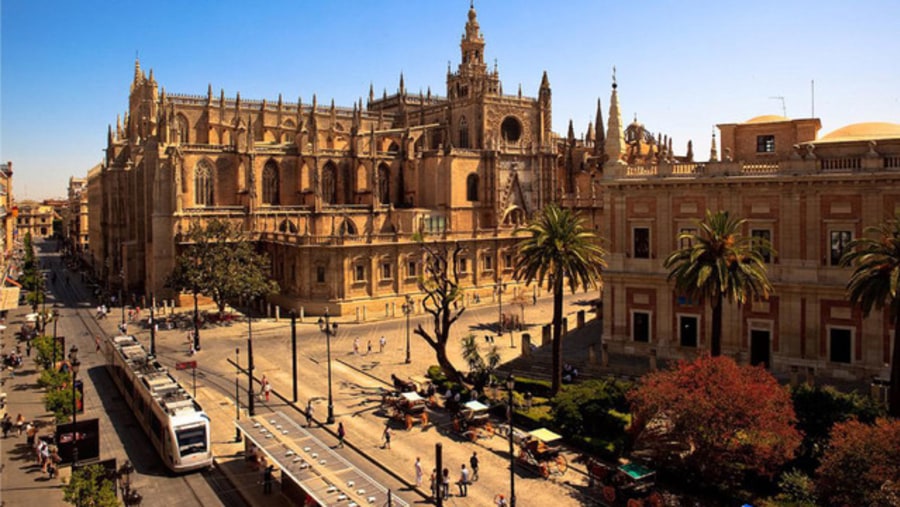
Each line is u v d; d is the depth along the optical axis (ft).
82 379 196.44
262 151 343.87
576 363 189.16
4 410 165.89
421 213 360.89
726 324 174.81
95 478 103.91
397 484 125.49
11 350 231.30
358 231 351.25
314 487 102.94
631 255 190.39
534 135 429.79
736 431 109.40
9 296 279.69
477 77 470.80
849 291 152.25
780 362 167.32
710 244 144.77
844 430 100.58
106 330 261.65
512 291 350.84
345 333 257.14
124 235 397.80
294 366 175.83
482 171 388.37
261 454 133.08
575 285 162.91
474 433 146.41
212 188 330.95
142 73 403.13
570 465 130.93
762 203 169.99
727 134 201.67
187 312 296.10
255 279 272.72
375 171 360.69
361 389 185.47
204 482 127.54
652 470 115.75
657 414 122.83
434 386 178.91
